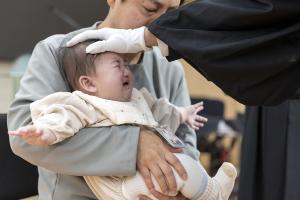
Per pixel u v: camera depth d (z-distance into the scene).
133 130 1.18
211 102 4.25
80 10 4.40
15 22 4.31
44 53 1.35
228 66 1.03
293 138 2.03
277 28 1.02
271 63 1.00
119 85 1.25
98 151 1.16
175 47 1.08
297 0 0.98
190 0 1.25
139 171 1.17
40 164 1.19
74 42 1.29
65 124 1.11
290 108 2.02
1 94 4.10
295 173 2.03
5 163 1.57
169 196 1.17
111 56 1.25
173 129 1.41
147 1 1.27
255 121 2.11
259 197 2.14
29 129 1.03
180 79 1.59
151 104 1.39
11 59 4.32
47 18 4.37
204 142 4.32
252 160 2.12
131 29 1.28
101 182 1.20
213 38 1.05
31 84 1.29
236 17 1.02
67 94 1.18
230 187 1.27
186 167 1.19
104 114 1.21
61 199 1.30
